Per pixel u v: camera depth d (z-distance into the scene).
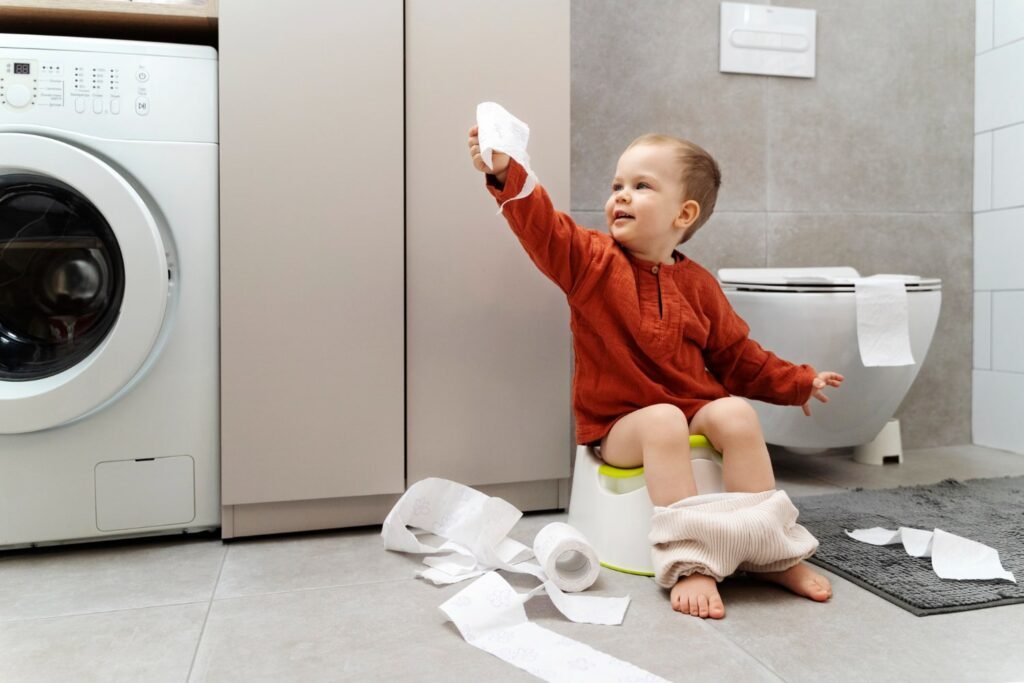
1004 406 2.00
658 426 1.11
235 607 1.02
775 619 0.97
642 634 0.93
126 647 0.90
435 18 1.35
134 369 1.21
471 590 0.99
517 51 1.39
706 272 1.35
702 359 1.31
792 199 1.93
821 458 1.93
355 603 1.03
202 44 1.44
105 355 1.20
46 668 0.85
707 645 0.90
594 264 1.21
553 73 1.41
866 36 1.97
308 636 0.93
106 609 1.02
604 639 0.92
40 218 1.25
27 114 1.21
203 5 1.28
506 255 1.40
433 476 1.38
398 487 1.36
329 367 1.31
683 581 1.03
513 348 1.41
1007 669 0.83
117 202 1.19
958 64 2.04
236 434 1.28
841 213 1.97
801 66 1.91
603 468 1.23
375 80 1.32
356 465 1.33
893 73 1.99
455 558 1.20
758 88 1.90
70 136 1.22
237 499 1.29
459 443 1.39
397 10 1.33
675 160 1.24
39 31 1.36
